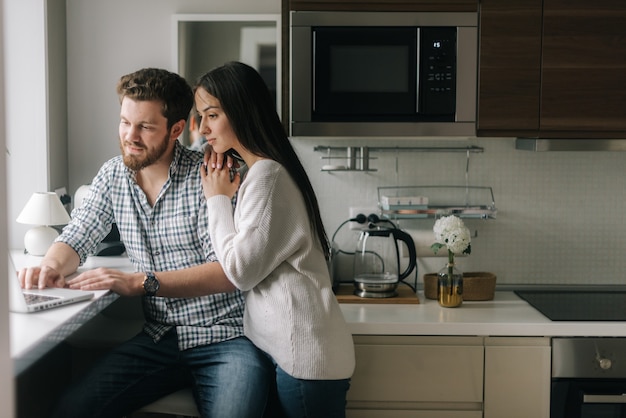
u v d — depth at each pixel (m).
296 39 2.91
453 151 3.33
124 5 3.29
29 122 3.08
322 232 2.35
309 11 2.90
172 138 2.46
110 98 3.33
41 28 3.04
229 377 2.26
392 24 2.91
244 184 2.26
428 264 3.37
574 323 2.78
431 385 2.82
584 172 3.37
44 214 2.91
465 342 2.80
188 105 2.50
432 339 2.80
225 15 3.27
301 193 2.31
